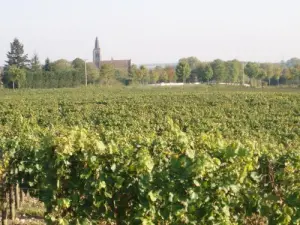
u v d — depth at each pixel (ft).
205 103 125.80
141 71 372.17
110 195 21.34
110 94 179.93
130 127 66.95
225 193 21.01
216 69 416.87
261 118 87.97
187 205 20.66
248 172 21.86
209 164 20.17
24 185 28.02
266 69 426.92
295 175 21.89
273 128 76.13
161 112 97.50
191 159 20.54
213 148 22.17
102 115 90.84
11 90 249.55
